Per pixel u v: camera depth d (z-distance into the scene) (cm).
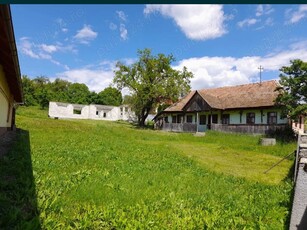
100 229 504
